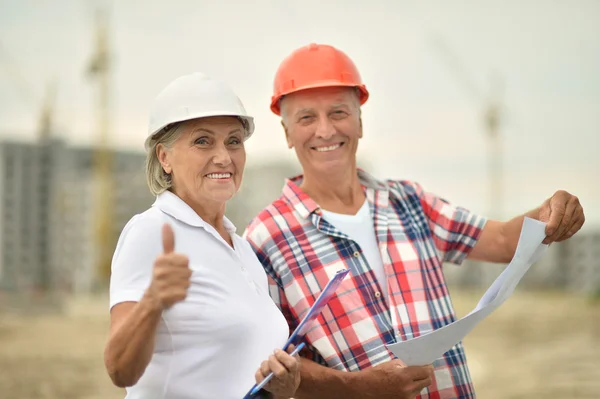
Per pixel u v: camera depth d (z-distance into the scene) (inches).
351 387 135.8
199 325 112.7
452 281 2423.7
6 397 548.4
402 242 151.2
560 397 521.0
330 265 146.5
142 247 112.5
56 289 2298.2
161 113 118.9
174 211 117.9
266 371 110.7
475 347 821.9
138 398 112.9
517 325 1076.5
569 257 2393.0
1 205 2423.7
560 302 1688.0
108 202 2335.1
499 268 2394.2
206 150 118.9
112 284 111.2
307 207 150.1
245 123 125.6
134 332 98.7
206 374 113.0
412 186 161.2
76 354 808.3
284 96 154.0
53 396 550.9
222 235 125.8
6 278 2377.0
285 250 147.7
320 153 151.6
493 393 539.8
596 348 784.9
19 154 2490.2
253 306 118.5
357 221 153.6
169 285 97.3
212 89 119.6
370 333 142.9
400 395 133.2
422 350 123.8
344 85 149.8
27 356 788.0
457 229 155.3
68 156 2544.3
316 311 116.3
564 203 137.6
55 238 2425.0
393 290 146.3
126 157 2583.7
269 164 2257.6
